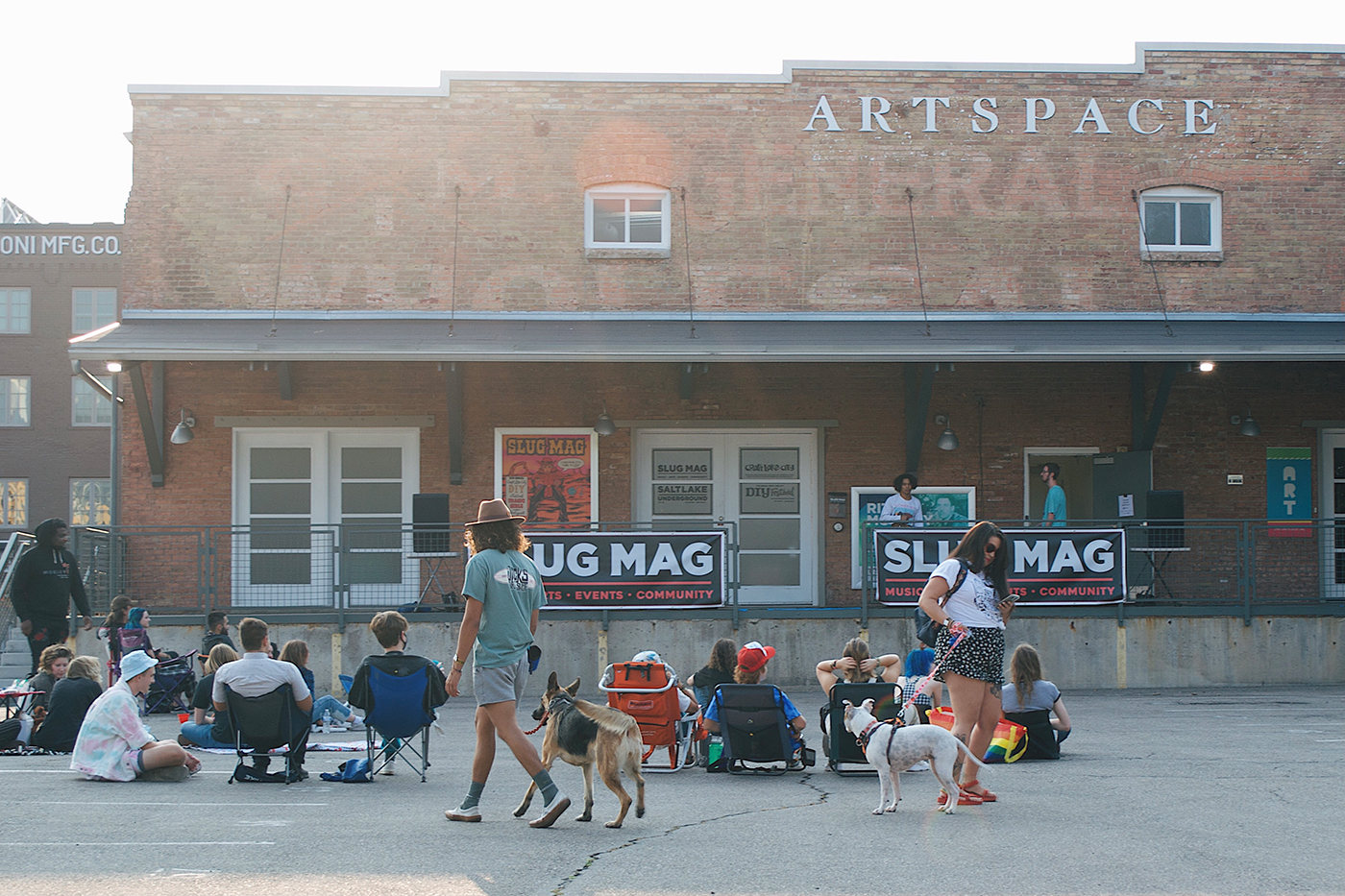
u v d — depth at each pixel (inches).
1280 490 687.1
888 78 688.4
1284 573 674.8
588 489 670.5
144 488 656.4
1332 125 698.8
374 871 226.1
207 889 212.4
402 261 672.4
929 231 685.3
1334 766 355.6
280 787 332.2
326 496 665.6
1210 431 686.5
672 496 685.9
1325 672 607.8
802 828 267.3
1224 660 603.8
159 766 342.0
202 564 591.2
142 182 668.1
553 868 228.4
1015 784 324.8
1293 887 212.8
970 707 289.3
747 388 678.5
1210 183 692.1
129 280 665.0
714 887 213.9
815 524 682.2
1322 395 691.4
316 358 581.9
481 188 677.3
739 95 685.3
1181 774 341.1
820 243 682.8
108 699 346.6
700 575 585.3
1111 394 685.3
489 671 266.7
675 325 663.8
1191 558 637.3
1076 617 597.9
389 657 338.6
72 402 1576.0
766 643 588.7
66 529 531.5
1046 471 626.5
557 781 345.4
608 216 684.7
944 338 630.5
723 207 682.2
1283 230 695.7
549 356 589.0
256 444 666.8
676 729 365.4
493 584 267.1
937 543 592.4
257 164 671.8
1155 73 694.5
